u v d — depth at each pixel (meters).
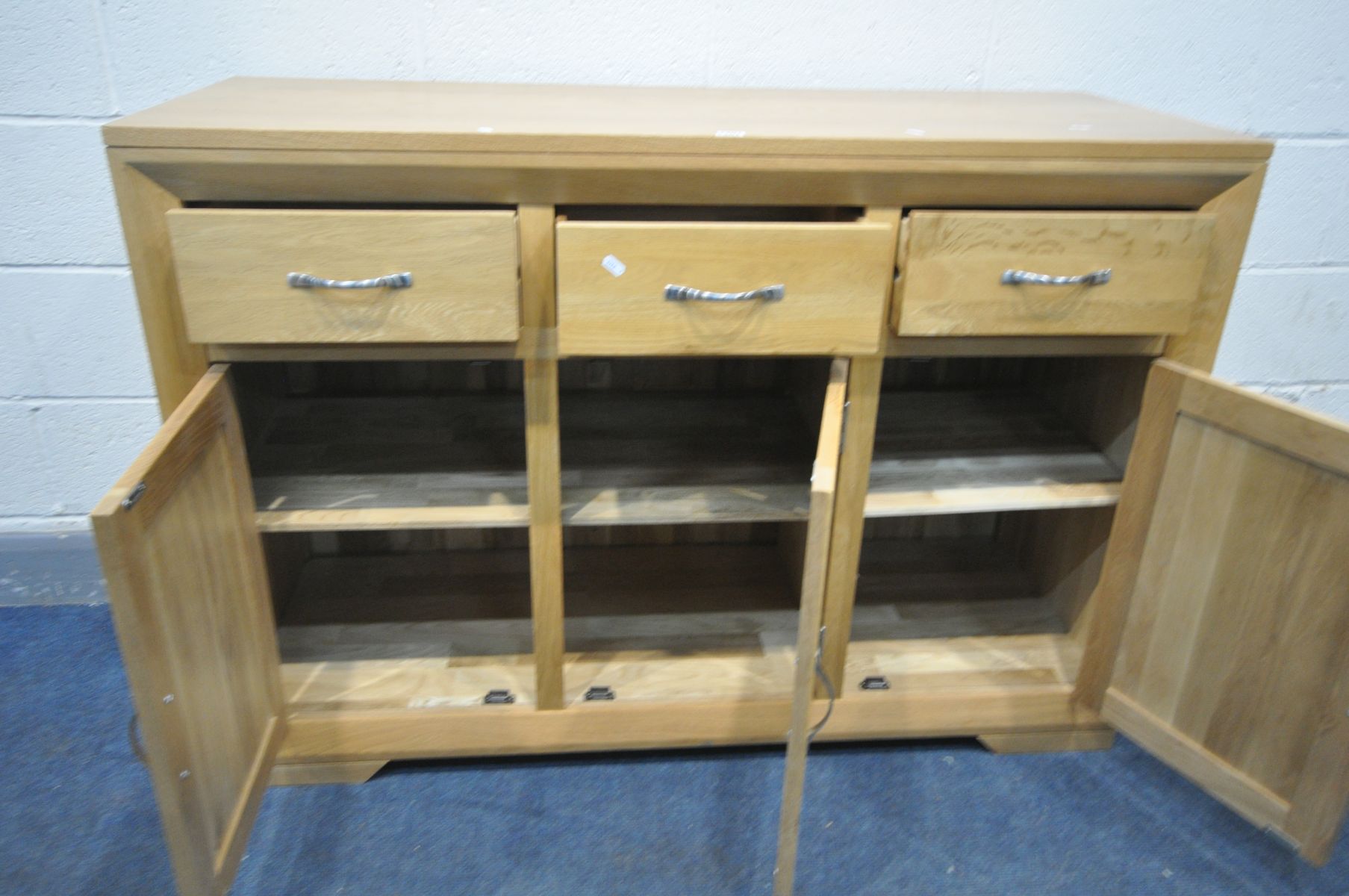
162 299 0.95
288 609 1.38
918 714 1.24
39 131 1.28
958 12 1.35
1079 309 1.02
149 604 0.78
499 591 1.44
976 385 1.51
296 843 1.12
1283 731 0.99
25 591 1.53
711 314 0.95
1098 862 1.12
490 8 1.29
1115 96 1.43
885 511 1.13
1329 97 1.45
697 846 1.12
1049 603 1.44
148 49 1.26
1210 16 1.38
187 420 0.87
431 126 0.92
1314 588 0.94
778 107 1.16
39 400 1.43
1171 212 1.03
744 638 1.34
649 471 1.21
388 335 0.94
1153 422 1.08
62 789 1.19
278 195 0.93
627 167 0.91
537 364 1.00
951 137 0.94
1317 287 1.60
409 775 1.22
